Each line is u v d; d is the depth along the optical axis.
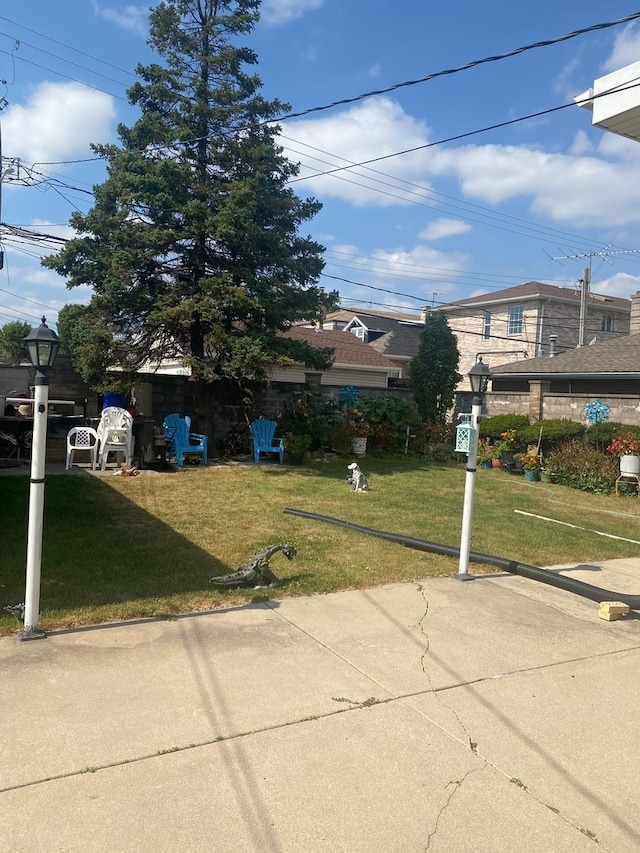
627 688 3.73
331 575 5.54
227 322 11.80
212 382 11.77
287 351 11.28
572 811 2.59
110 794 2.54
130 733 2.97
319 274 12.38
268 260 11.65
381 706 3.35
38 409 3.95
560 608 5.10
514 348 28.59
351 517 7.93
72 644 3.90
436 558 6.32
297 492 9.45
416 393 16.69
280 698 3.37
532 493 11.02
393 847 2.34
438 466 13.37
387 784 2.70
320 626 4.41
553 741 3.11
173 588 4.94
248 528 7.11
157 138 10.98
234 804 2.52
